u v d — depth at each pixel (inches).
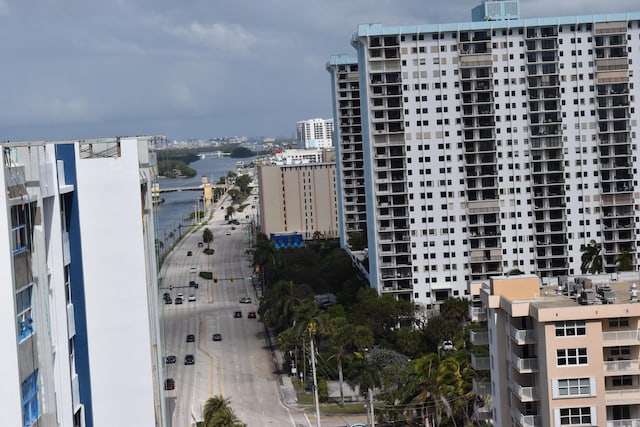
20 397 2551.7
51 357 2906.0
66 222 3656.5
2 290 2514.8
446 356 7150.6
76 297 3668.8
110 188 3676.2
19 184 2696.9
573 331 4055.1
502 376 4539.9
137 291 3725.4
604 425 4077.3
